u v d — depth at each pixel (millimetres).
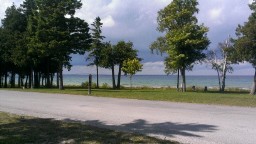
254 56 38562
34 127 10750
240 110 15070
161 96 22078
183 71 43094
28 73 58500
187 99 19969
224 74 49250
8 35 50188
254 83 39469
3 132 10008
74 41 39156
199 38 40062
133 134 9523
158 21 43688
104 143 8539
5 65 55438
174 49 40750
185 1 42219
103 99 21156
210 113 14062
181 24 42344
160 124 11422
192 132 10047
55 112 14664
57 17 38281
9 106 17125
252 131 10195
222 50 49594
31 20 42344
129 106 16797
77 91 30531
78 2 39750
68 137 9266
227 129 10508
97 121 12133
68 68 48438
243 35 39000
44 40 39156
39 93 27703
